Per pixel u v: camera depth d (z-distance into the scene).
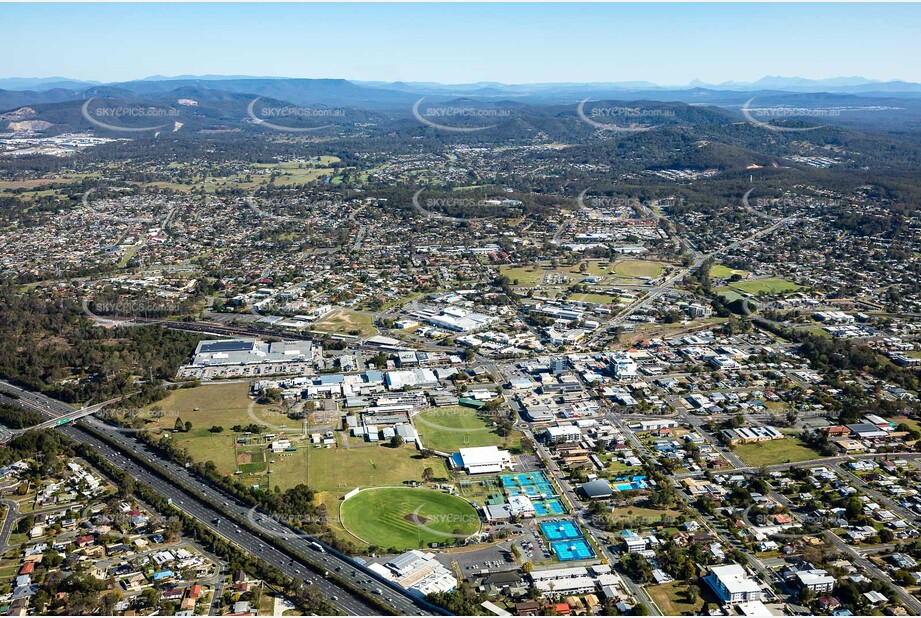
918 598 186.25
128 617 177.75
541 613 180.12
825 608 182.25
